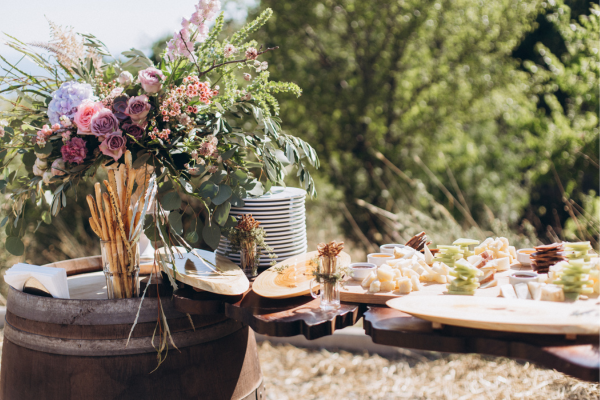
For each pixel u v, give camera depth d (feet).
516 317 4.81
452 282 6.13
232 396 6.69
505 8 29.94
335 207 27.96
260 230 7.30
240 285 6.23
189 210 6.58
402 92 30.55
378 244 25.68
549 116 30.78
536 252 7.01
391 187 29.43
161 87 6.09
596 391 10.31
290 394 11.35
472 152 30.55
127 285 6.51
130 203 6.52
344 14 30.81
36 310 6.17
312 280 6.13
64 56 6.23
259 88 6.85
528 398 10.41
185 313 6.30
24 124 6.33
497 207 28.76
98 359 6.02
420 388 11.33
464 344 4.84
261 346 13.80
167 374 6.17
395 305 5.30
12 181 6.56
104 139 5.88
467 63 30.37
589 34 20.72
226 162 6.62
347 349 13.46
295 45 31.45
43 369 6.11
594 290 5.82
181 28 6.39
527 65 26.16
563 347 4.58
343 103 30.89
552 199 29.01
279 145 7.25
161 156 6.31
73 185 6.29
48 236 20.30
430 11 29.27
